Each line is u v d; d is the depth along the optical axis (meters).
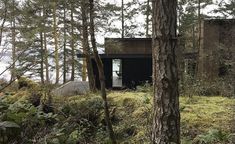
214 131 6.77
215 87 14.26
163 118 5.95
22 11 10.49
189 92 12.09
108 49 23.67
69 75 30.81
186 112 8.98
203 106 9.62
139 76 25.41
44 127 8.93
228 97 12.46
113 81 25.44
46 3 10.02
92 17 8.16
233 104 9.80
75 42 10.78
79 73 31.52
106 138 8.74
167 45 5.88
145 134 8.27
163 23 5.87
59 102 12.07
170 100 5.91
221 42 24.25
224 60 20.89
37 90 12.80
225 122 7.98
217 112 8.77
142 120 9.20
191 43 26.72
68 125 9.63
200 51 24.23
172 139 5.93
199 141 7.06
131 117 9.78
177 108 5.98
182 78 13.27
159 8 5.89
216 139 6.81
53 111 11.41
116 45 21.34
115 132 9.18
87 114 10.81
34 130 8.75
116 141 8.56
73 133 8.81
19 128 8.41
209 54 22.61
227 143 6.77
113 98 11.59
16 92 13.45
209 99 11.05
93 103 11.23
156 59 5.96
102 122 10.41
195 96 11.94
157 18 5.92
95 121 10.73
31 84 13.77
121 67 25.48
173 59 5.91
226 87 14.52
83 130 9.35
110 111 10.63
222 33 24.38
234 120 7.98
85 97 12.59
